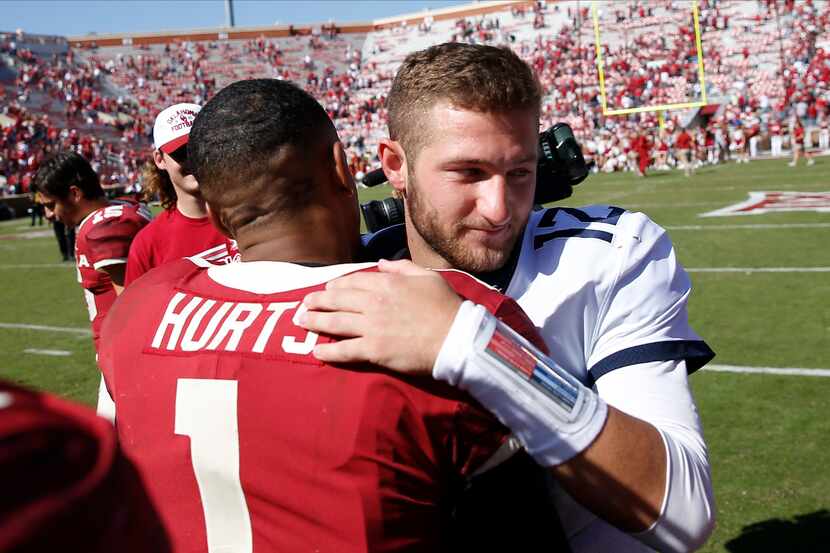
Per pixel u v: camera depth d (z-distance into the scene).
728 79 33.53
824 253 8.83
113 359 1.26
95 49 44.53
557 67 38.66
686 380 1.38
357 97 43.81
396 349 1.03
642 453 1.12
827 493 3.41
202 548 1.16
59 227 13.98
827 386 4.65
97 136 36.84
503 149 1.29
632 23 40.06
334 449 1.04
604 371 1.38
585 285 1.39
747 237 10.33
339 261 1.33
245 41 47.19
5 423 0.49
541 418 1.07
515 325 1.16
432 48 1.35
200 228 3.22
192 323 1.20
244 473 1.10
